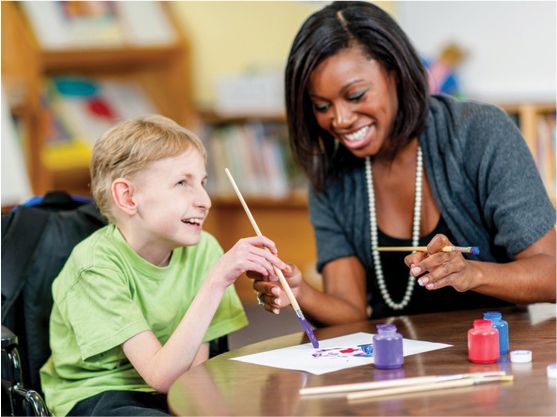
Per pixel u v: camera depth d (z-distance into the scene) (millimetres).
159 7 4742
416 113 2021
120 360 1821
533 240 1945
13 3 4043
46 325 1927
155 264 1885
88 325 1772
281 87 4480
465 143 2053
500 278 1819
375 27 1960
